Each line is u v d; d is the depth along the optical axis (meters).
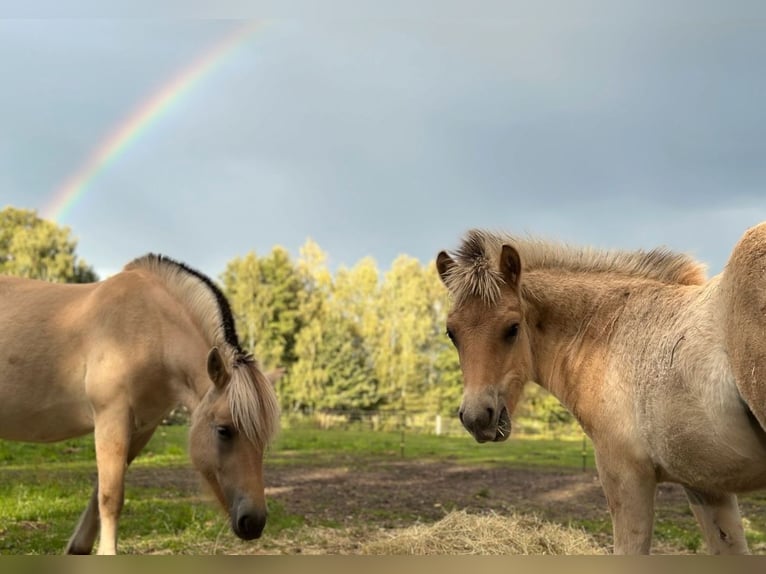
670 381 3.33
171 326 5.19
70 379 5.19
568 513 8.94
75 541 5.22
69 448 13.84
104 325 5.14
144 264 5.52
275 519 7.55
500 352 3.93
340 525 7.48
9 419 5.29
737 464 3.14
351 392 41.16
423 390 42.72
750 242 2.90
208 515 7.49
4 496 8.37
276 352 43.25
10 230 48.84
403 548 5.84
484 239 4.23
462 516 6.55
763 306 2.76
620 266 4.14
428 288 49.47
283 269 46.16
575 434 26.69
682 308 3.50
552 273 4.23
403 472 13.45
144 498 8.67
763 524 8.38
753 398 2.81
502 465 15.30
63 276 47.94
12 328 5.25
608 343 3.88
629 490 3.64
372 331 46.97
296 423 33.66
